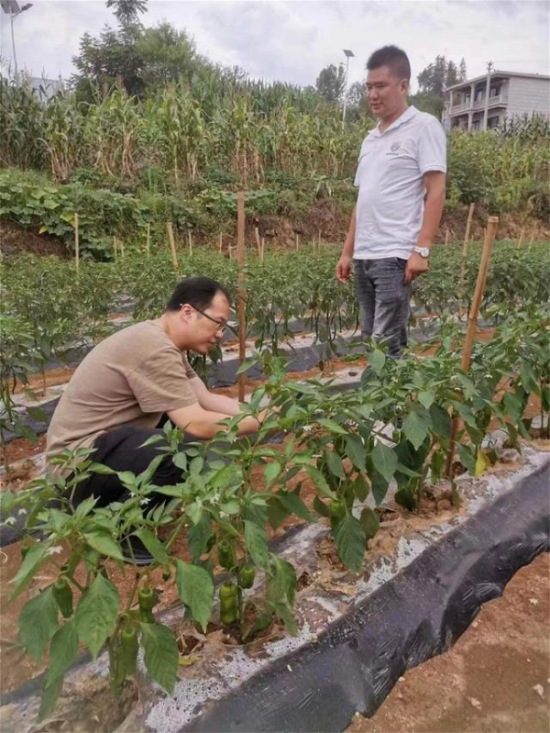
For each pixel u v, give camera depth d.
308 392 2.15
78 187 9.81
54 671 1.44
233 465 1.74
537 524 2.93
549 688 2.08
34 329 3.91
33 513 1.67
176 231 10.64
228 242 11.12
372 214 3.61
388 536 2.61
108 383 2.39
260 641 2.04
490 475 3.15
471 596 2.46
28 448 3.83
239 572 1.95
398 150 3.48
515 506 2.97
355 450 2.11
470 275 6.04
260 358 2.63
